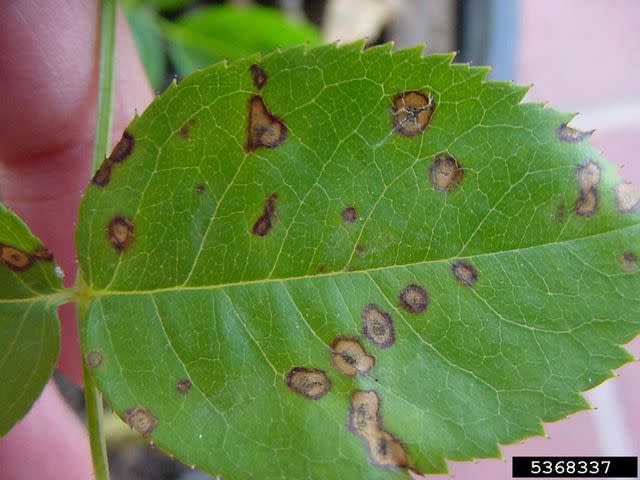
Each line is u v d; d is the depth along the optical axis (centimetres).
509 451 15
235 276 7
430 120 7
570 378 6
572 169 6
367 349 7
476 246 7
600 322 6
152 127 7
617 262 6
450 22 16
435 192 7
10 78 10
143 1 14
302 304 7
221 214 7
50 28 10
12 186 11
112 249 7
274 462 7
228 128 7
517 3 16
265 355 7
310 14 16
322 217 7
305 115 7
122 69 11
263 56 7
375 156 7
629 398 16
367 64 6
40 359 7
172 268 7
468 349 7
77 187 12
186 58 14
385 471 7
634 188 6
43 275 7
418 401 7
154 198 7
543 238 7
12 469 11
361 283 7
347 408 7
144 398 7
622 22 17
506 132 6
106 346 7
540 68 17
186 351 7
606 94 17
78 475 12
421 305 7
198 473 14
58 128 11
